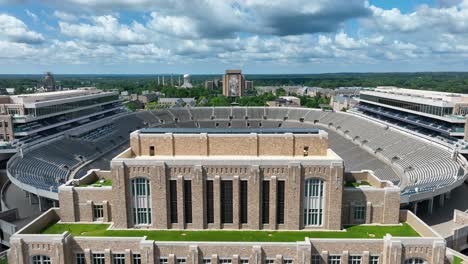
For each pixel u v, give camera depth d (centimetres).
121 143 16812
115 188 6106
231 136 6556
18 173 10244
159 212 6162
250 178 6044
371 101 19538
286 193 6088
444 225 8575
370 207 6456
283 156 6588
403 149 13612
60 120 15550
